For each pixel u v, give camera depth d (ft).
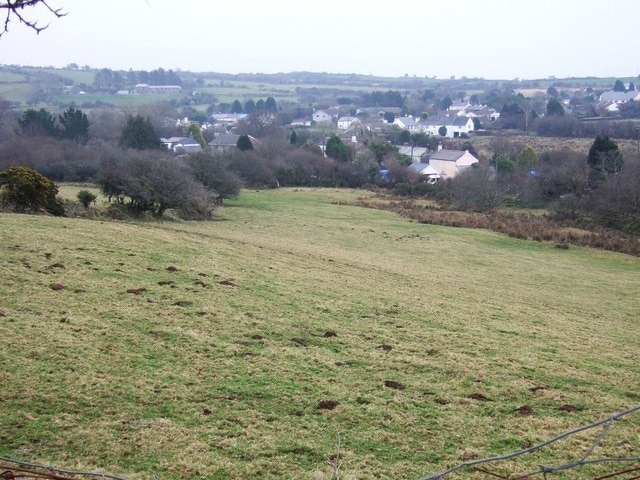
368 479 31.19
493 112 640.17
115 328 49.67
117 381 40.47
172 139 422.41
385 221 180.75
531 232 165.99
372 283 81.76
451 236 157.69
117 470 30.42
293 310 61.16
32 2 15.57
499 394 43.80
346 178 287.89
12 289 55.72
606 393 45.68
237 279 70.79
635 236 168.35
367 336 55.26
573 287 105.19
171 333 50.03
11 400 36.27
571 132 449.89
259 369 44.65
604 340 64.23
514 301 83.87
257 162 272.72
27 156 228.63
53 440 32.68
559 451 35.24
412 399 41.60
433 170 328.90
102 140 319.27
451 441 36.01
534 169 268.62
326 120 627.05
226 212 180.24
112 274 65.05
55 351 43.70
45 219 92.12
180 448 33.12
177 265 73.26
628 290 105.19
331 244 132.05
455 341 56.54
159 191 143.13
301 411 38.63
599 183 206.69
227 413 37.55
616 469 33.24
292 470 31.65
